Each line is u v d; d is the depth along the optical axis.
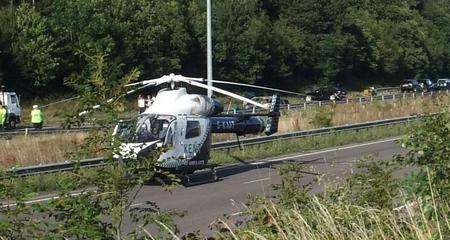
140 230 6.54
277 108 24.19
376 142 34.47
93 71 5.81
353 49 96.12
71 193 6.21
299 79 90.62
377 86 102.56
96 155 6.39
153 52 69.00
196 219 13.80
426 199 6.51
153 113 20.00
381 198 7.88
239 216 9.23
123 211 5.78
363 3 107.62
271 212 7.30
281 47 85.00
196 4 79.31
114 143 5.82
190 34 76.50
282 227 6.68
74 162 5.98
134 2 67.38
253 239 6.65
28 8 61.62
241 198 16.77
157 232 7.01
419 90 87.25
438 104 10.74
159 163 6.09
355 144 33.41
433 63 116.50
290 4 93.62
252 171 23.09
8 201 6.45
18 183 5.94
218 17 78.81
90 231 5.42
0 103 41.50
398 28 108.19
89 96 5.76
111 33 64.06
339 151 29.36
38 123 39.03
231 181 20.53
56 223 5.53
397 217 6.71
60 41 61.84
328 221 6.32
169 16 72.00
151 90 36.97
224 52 77.75
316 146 31.80
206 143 20.27
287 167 9.57
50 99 60.69
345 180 9.02
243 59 79.50
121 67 6.01
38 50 59.88
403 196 7.14
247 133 23.28
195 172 22.81
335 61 92.56
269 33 82.81
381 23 105.25
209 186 19.50
